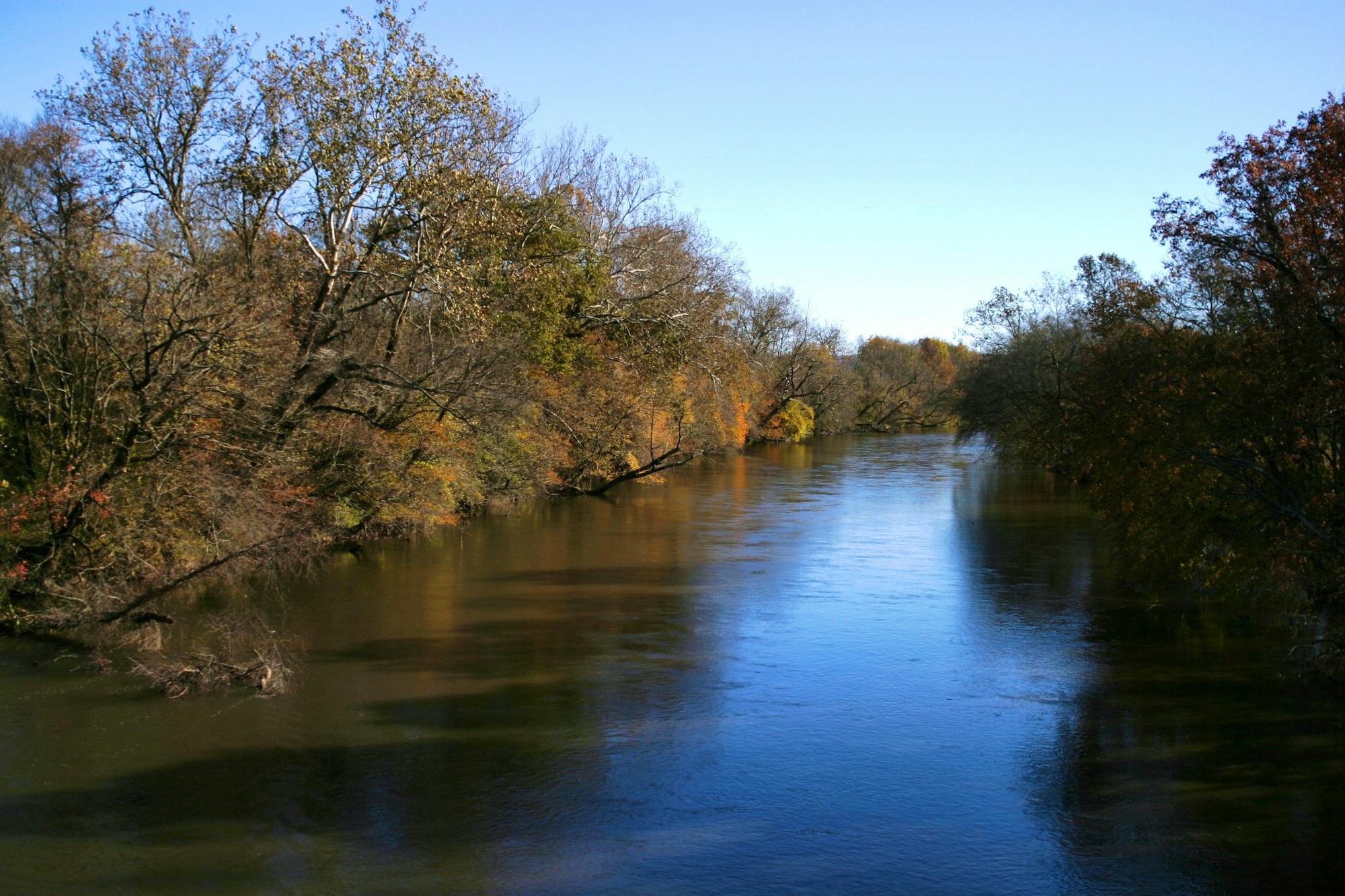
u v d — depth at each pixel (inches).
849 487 1798.7
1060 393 1690.5
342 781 464.4
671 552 1088.2
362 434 974.4
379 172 855.1
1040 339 2015.3
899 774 481.4
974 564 1021.2
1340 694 597.3
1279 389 621.0
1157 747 515.5
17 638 655.8
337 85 823.1
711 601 847.7
